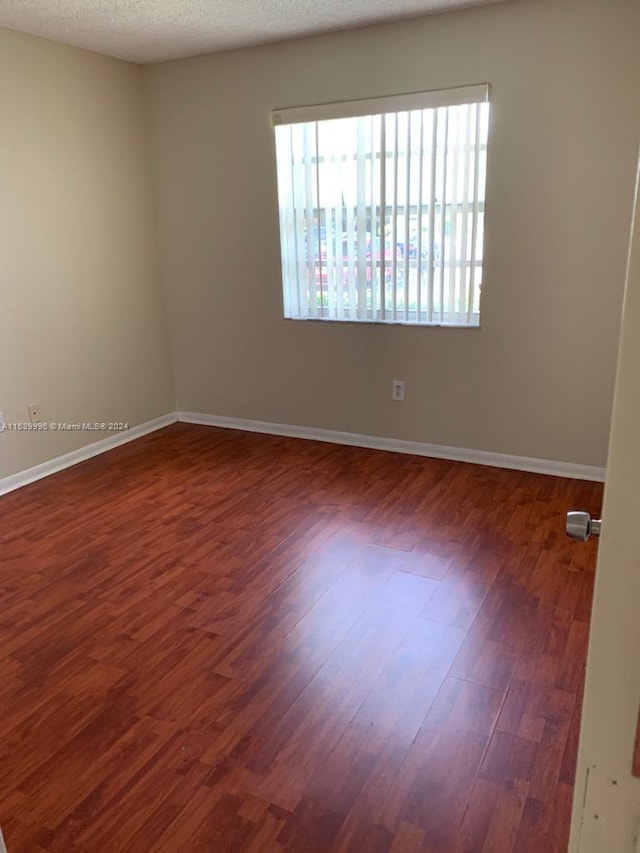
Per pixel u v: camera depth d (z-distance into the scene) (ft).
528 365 11.46
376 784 5.42
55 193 11.89
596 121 9.95
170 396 15.35
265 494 11.23
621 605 1.89
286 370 13.85
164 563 9.00
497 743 5.81
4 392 11.43
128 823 5.13
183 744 5.89
